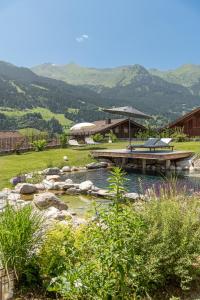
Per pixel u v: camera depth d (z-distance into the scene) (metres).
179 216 4.99
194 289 4.70
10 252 4.39
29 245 4.54
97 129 49.34
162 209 5.08
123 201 4.45
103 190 13.98
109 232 3.82
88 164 23.59
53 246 4.62
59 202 10.23
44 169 20.89
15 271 4.45
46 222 5.68
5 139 29.41
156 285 4.59
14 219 4.58
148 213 4.96
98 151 24.84
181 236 4.77
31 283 4.57
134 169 22.98
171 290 4.63
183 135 36.59
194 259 4.76
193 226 5.01
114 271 3.70
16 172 18.77
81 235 4.60
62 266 4.36
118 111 24.45
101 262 3.71
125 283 3.81
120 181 4.12
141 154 22.09
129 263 3.74
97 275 3.67
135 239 4.00
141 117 25.72
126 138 46.62
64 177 19.56
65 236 4.73
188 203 5.96
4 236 4.39
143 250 4.43
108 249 3.70
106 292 3.59
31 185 14.48
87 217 5.21
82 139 45.28
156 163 23.19
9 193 13.58
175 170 21.61
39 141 30.77
